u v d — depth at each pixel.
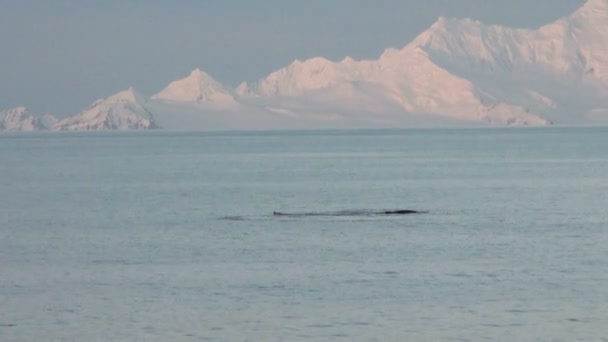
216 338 121.75
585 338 120.94
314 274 157.12
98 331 124.56
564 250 178.00
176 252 179.00
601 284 147.50
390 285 148.50
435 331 124.00
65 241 194.50
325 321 128.38
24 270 162.00
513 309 133.50
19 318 130.38
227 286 148.25
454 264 164.75
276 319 129.38
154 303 137.88
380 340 120.88
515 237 195.25
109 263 168.00
